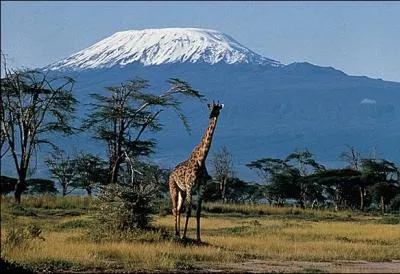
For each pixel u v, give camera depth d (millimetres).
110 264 37906
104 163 132875
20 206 88125
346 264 40062
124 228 51031
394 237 59562
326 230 66188
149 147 117438
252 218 94125
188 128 128750
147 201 51781
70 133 111438
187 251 43094
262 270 36531
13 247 43188
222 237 55562
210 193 140250
